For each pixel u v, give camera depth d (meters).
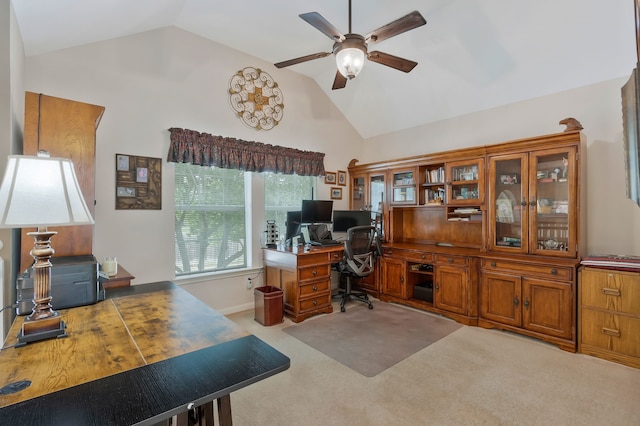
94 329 1.32
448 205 3.93
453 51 3.46
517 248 3.37
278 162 4.11
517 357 2.65
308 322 3.50
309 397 2.10
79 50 2.77
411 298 4.13
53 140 2.15
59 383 0.92
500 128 3.82
